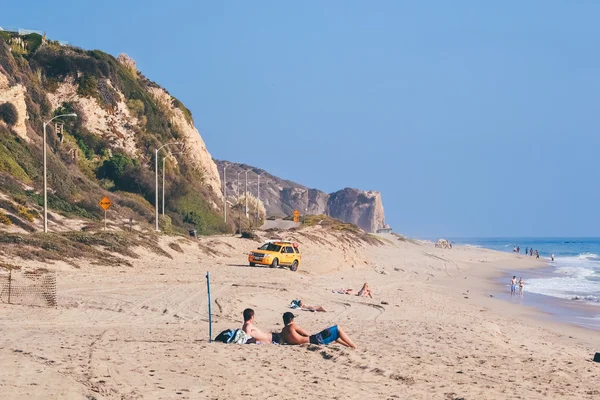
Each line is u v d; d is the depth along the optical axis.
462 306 57.38
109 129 138.00
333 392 16.95
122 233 79.62
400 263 120.81
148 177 132.75
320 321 37.50
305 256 95.88
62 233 72.00
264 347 24.44
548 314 58.03
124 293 43.81
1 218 70.56
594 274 121.69
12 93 104.25
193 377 17.94
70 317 33.22
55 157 108.50
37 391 14.76
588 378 21.34
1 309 34.28
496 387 18.64
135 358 20.56
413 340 29.64
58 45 150.38
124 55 163.75
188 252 85.06
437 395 17.12
